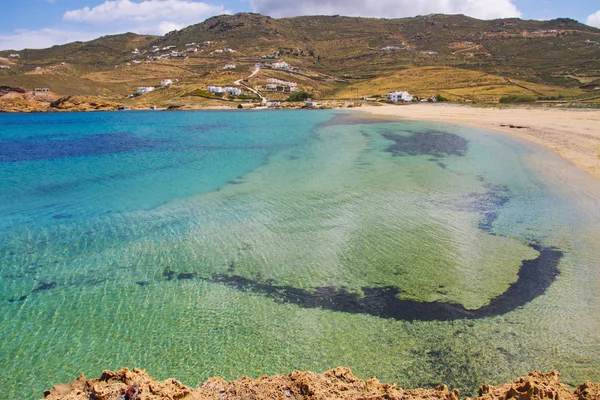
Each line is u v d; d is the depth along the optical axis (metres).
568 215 22.77
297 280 16.38
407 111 99.56
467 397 9.79
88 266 17.86
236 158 41.62
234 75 173.62
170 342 12.66
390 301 14.80
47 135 65.56
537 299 14.66
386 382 10.82
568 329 12.87
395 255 18.34
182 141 55.84
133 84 184.88
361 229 21.38
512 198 26.08
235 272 17.11
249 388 8.96
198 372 11.32
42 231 22.05
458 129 61.00
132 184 31.75
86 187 31.14
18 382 11.03
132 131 70.00
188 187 30.45
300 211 24.36
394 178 31.69
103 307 14.66
